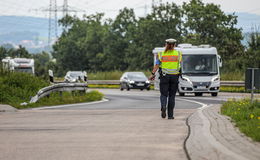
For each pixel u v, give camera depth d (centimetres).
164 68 2312
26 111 2953
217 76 5672
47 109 3153
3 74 4744
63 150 1387
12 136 1697
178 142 1518
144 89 8438
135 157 1264
